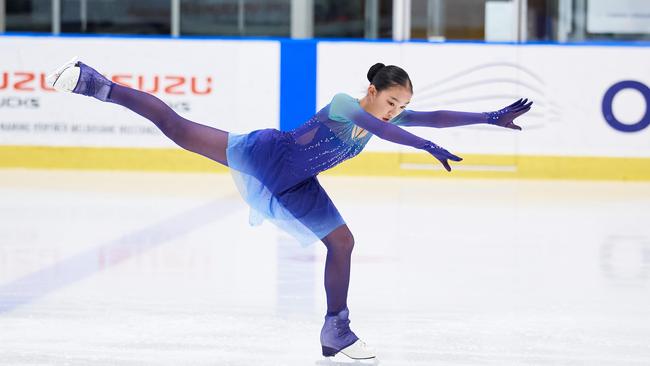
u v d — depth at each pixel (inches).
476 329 502.9
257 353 450.0
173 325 503.5
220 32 1461.6
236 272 652.7
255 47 1241.4
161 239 779.4
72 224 843.4
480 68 1234.0
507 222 893.2
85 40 1238.3
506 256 727.1
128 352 446.9
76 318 515.5
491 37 1369.3
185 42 1242.0
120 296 573.0
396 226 860.0
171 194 1047.0
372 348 462.6
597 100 1235.2
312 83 1240.2
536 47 1230.9
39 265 666.2
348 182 1182.3
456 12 1365.7
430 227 858.1
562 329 503.8
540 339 482.3
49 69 1237.7
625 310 551.8
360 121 409.4
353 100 414.9
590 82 1231.5
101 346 457.4
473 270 672.4
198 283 614.9
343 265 436.8
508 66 1233.4
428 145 399.9
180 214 912.3
